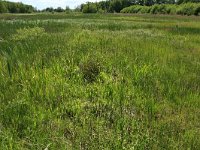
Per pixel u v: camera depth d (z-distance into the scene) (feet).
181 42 56.03
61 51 35.19
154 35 65.36
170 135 18.98
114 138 17.33
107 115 20.68
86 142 16.96
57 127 18.49
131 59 34.35
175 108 23.43
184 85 28.45
